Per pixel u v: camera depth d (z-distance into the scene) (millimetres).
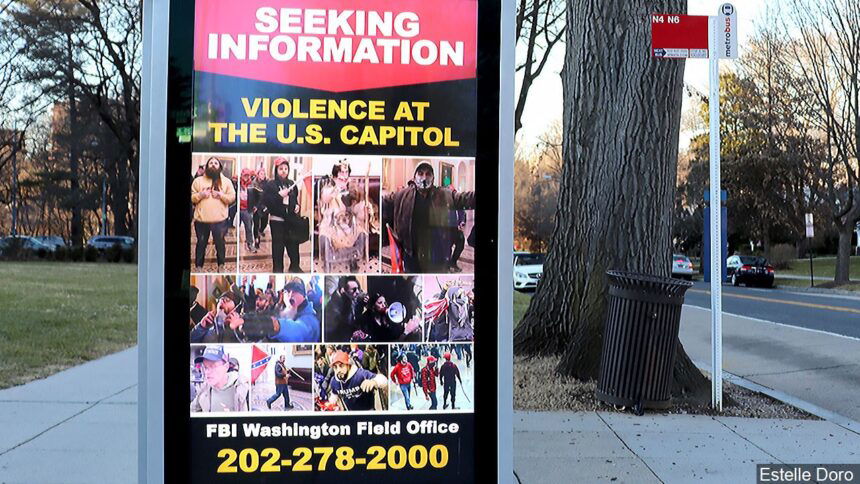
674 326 6805
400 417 3309
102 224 52750
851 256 52281
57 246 38281
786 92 32594
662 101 7914
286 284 3234
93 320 12750
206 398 3197
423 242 3287
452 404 3316
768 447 5855
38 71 37406
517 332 8867
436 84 3270
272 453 3246
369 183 3260
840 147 32000
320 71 3227
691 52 6824
